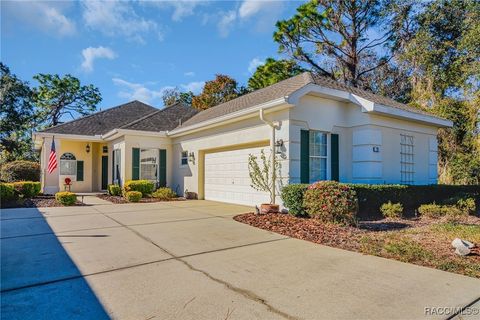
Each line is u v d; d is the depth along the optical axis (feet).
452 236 20.15
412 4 60.70
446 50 54.75
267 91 41.81
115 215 30.09
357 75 72.95
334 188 24.39
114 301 10.87
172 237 20.72
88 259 15.76
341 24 70.08
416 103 58.85
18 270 14.10
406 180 38.04
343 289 11.87
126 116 65.82
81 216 29.45
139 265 14.85
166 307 10.41
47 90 106.32
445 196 36.58
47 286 12.23
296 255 16.53
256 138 35.09
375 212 29.55
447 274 13.44
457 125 52.70
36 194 45.14
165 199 45.11
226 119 37.14
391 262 15.20
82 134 56.03
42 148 59.57
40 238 20.34
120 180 49.70
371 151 33.50
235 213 31.35
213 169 44.01
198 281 12.78
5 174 53.47
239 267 14.56
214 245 18.65
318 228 22.97
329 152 34.09
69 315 9.86
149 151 51.29
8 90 91.61
